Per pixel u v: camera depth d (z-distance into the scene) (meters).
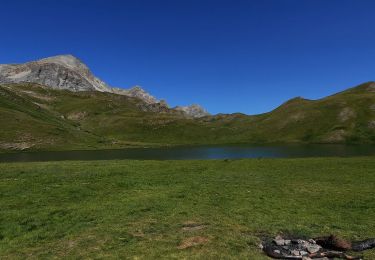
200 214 28.59
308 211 30.08
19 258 19.89
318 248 21.02
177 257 19.75
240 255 20.20
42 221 26.67
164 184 42.47
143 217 27.67
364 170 53.31
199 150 165.25
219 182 44.28
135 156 124.19
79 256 19.97
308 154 119.69
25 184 40.22
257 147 185.62
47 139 195.25
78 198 34.34
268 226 25.62
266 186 41.66
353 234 24.19
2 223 26.03
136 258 19.61
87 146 194.50
